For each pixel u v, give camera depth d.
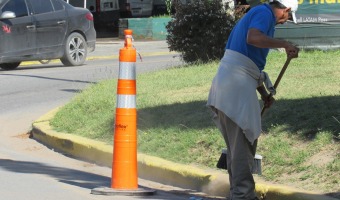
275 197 12.36
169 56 41.34
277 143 14.10
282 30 26.80
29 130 20.77
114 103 19.53
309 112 14.98
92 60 39.94
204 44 26.31
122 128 13.23
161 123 16.92
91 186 13.97
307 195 11.88
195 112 17.00
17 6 32.66
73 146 17.55
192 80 21.38
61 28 34.28
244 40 11.52
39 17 33.25
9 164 16.25
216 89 11.65
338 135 13.67
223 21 26.12
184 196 13.37
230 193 12.23
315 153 13.41
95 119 18.88
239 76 11.52
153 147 15.82
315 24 26.50
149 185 14.45
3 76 30.98
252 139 11.59
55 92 26.39
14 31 32.22
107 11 62.09
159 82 21.70
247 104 11.49
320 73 20.36
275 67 22.66
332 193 11.97
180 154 15.11
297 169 13.12
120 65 13.20
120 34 58.41
